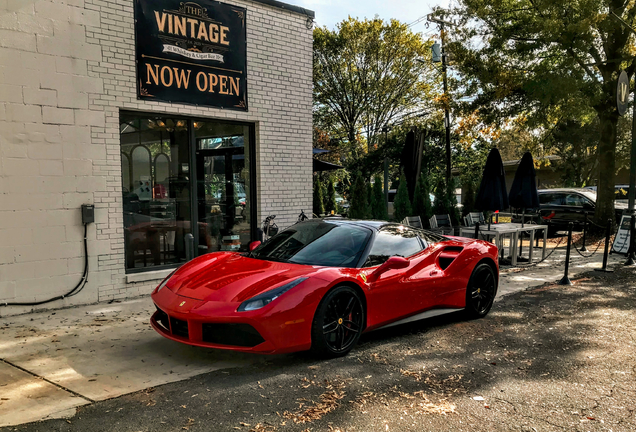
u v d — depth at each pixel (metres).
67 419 3.08
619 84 10.63
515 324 5.65
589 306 6.54
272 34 8.36
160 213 7.20
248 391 3.57
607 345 4.86
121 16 6.47
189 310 3.95
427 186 12.05
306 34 8.91
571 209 15.21
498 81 14.20
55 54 5.91
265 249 5.23
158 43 6.86
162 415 3.15
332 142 35.81
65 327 5.23
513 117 16.66
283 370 4.03
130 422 3.04
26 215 5.75
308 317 4.08
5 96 5.54
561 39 12.59
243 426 3.01
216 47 7.56
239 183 8.30
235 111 7.91
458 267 5.64
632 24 13.66
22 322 5.41
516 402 3.47
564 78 12.33
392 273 4.90
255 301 3.92
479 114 16.14
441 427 3.06
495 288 6.15
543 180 31.86
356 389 3.65
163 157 7.21
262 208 8.48
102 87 6.32
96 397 3.43
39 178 5.83
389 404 3.39
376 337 5.09
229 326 3.94
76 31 6.07
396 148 30.08
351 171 32.09
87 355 4.35
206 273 4.59
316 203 19.78
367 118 34.84
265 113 8.36
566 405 3.43
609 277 8.72
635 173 10.95
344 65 33.84
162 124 7.17
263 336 3.87
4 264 5.61
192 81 7.30
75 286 6.18
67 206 6.07
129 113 6.77
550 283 8.17
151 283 6.93
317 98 35.41
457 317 5.97
